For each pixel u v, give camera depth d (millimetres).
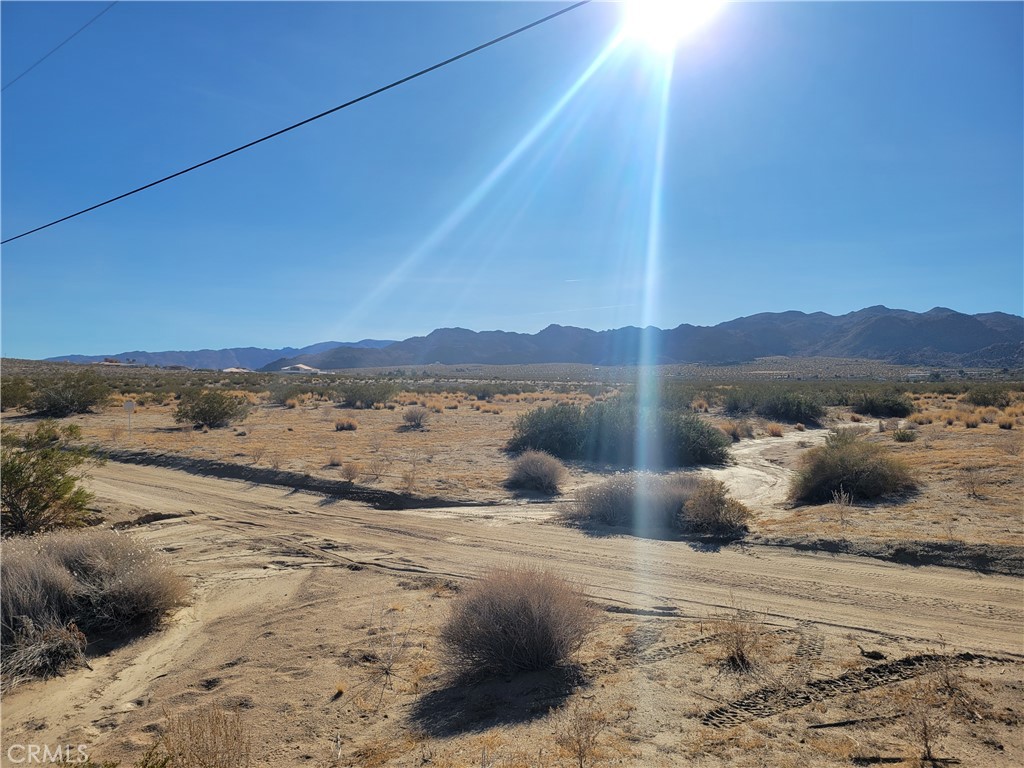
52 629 7957
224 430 34594
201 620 9242
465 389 73188
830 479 16469
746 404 49969
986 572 9914
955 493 15070
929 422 36094
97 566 9086
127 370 122125
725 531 13305
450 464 23797
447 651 7230
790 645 7348
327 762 5527
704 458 25344
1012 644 7219
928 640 7391
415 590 10328
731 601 9141
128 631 8766
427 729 5949
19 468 13680
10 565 8641
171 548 13297
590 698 6250
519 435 27875
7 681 7234
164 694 6977
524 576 7527
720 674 6641
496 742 5535
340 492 19156
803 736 5387
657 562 11469
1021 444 21625
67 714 6633
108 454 26422
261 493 19406
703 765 5016
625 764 5059
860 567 10570
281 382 72750
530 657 6926
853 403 55000
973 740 5211
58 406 43281
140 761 5477
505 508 17109
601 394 68125
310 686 7008
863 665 6715
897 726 5492
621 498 14930
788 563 11031
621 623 8406
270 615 9312
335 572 11453
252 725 6230
